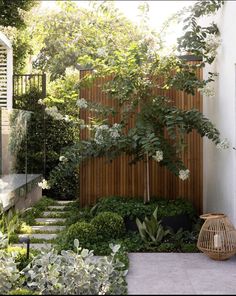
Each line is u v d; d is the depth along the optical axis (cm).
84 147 654
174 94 729
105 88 681
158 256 516
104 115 700
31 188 865
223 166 603
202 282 420
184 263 487
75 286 357
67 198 1034
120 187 750
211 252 495
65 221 707
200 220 634
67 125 1018
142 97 664
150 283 414
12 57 987
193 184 742
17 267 431
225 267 472
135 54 652
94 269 375
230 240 496
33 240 585
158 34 684
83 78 705
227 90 587
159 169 740
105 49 690
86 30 848
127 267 459
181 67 653
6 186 662
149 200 672
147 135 592
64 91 791
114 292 358
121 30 852
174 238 567
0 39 857
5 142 670
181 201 676
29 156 934
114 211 625
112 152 657
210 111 701
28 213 766
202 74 746
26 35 1062
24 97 1001
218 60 646
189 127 621
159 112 636
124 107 688
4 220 614
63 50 1291
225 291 392
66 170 657
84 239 533
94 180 755
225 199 590
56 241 566
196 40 640
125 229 593
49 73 1333
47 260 379
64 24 1048
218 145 558
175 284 412
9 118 702
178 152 599
